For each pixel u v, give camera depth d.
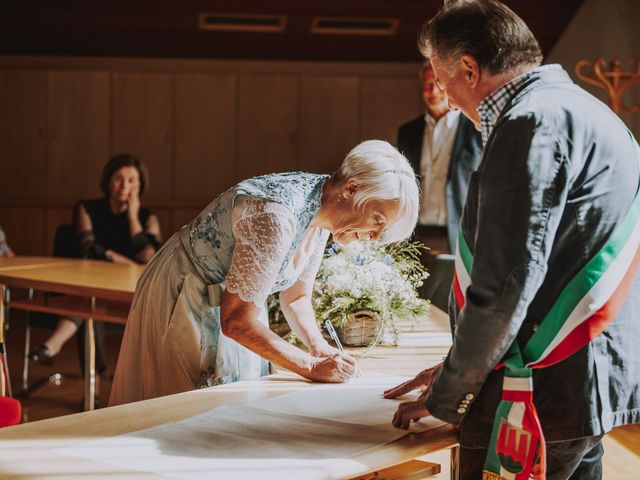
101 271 4.16
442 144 4.92
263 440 1.58
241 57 8.90
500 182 1.43
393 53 8.87
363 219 1.96
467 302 1.46
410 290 2.57
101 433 1.61
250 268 1.97
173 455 1.49
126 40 8.59
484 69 1.56
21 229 8.95
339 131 9.09
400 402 1.85
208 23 8.38
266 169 9.11
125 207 5.27
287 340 2.50
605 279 1.48
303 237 2.04
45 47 8.68
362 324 2.51
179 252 2.28
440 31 1.59
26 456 1.48
